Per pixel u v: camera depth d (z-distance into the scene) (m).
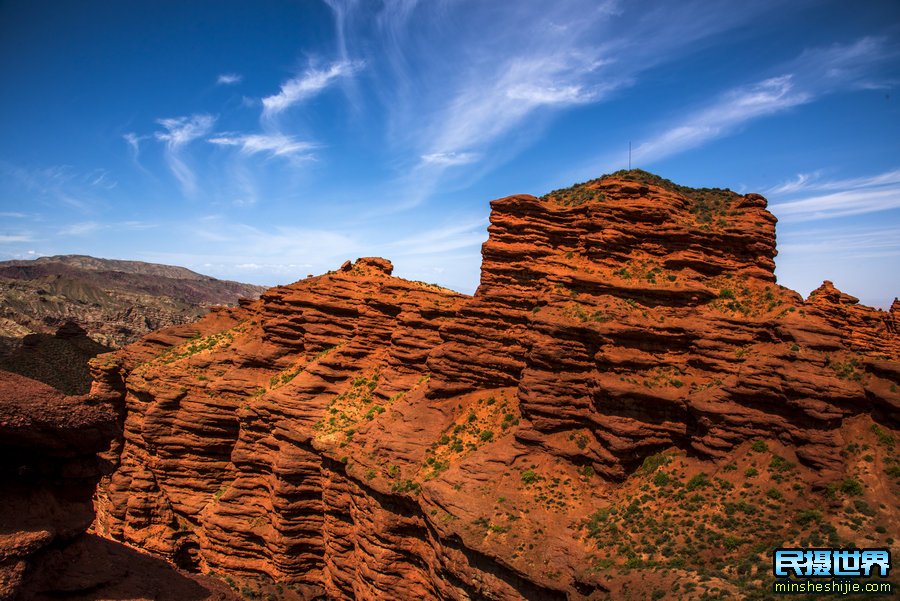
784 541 28.48
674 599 26.36
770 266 41.78
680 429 35.97
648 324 38.72
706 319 38.38
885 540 26.47
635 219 44.47
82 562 23.69
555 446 38.25
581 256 45.41
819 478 30.14
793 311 36.88
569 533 33.84
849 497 28.95
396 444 43.66
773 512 30.17
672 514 32.47
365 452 44.34
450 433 44.22
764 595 25.16
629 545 31.64
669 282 41.62
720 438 33.81
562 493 36.53
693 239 42.62
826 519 28.64
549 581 30.83
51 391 23.56
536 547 32.91
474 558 34.19
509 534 33.91
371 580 41.03
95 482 24.59
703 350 37.19
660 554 30.45
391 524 40.66
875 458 29.66
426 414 45.66
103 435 24.23
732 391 34.16
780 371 33.12
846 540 27.11
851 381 32.09
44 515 22.17
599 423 37.19
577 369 39.47
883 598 23.30
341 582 45.47
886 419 30.69
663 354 38.38
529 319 43.19
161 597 24.55
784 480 31.11
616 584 28.64
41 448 22.34
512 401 44.22
